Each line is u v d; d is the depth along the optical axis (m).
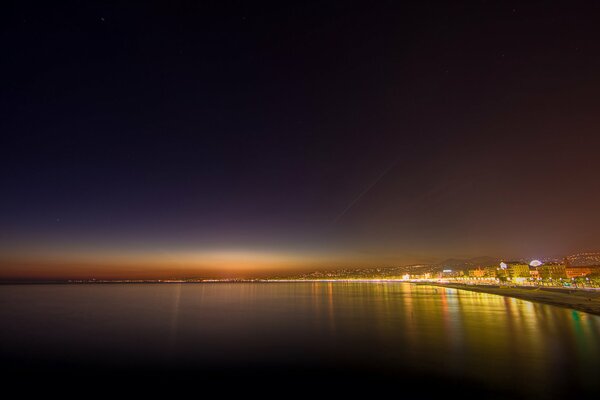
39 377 24.06
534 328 39.00
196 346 32.94
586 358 25.56
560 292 96.81
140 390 21.12
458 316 51.03
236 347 32.16
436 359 26.14
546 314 51.06
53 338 38.19
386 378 21.91
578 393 18.36
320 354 28.78
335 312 60.66
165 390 21.05
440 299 85.56
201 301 94.19
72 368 26.08
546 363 24.34
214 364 26.33
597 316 48.16
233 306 76.44
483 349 29.08
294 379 22.36
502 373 22.19
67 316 59.06
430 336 35.50
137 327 45.50
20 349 32.78
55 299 109.38
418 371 23.16
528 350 28.30
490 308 60.91
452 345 30.89
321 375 23.02
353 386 20.67
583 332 36.19
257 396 19.62
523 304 67.25
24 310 70.56
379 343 32.69
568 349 28.48
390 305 71.88
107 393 20.84
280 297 109.62
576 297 79.81
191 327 45.00
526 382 20.31
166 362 27.22
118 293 156.25
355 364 25.41
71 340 36.97
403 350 29.48
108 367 26.19
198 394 20.27
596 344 30.27
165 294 141.62
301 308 69.25
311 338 36.00
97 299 108.12
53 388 21.83
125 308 73.69
